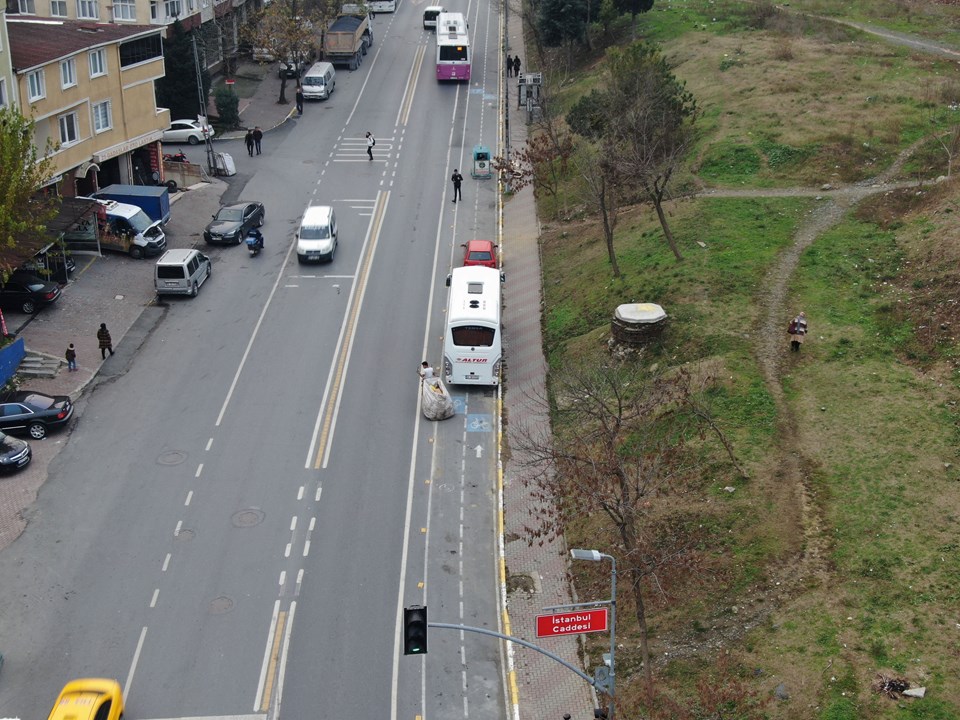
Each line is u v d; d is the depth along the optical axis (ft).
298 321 174.09
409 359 163.84
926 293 149.28
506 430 146.61
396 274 191.01
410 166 241.35
